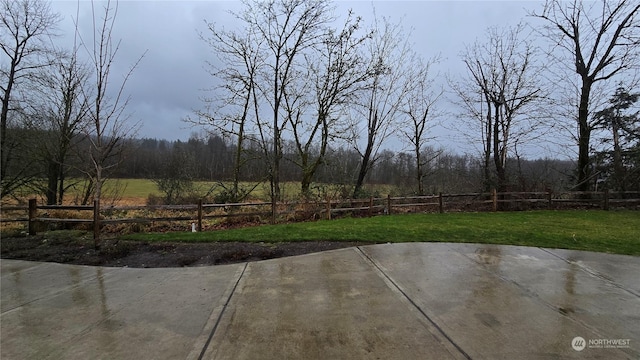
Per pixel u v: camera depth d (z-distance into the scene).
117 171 14.86
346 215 12.52
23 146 15.48
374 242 7.40
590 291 4.45
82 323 3.54
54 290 4.54
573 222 10.25
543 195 15.07
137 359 2.87
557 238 7.75
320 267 5.58
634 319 3.63
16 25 15.02
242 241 7.47
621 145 17.19
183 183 20.36
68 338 3.22
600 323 3.53
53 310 3.88
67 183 16.64
